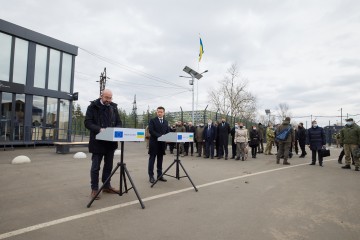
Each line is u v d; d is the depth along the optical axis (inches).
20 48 655.8
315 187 253.3
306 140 558.3
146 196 206.7
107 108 207.3
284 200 203.0
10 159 417.7
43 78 698.8
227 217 161.6
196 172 330.0
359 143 378.6
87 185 241.6
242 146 480.7
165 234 134.2
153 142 258.4
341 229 145.4
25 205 179.3
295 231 141.6
